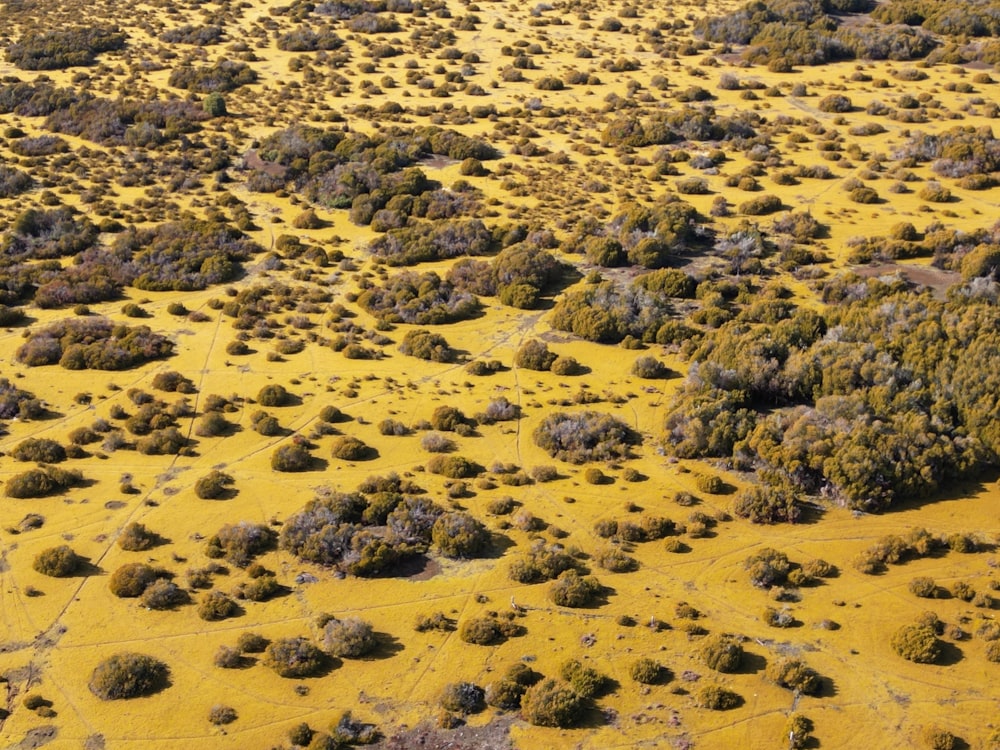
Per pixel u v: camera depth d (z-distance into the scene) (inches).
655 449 2758.4
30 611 2225.6
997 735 1875.0
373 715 1955.0
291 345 3280.0
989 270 3440.0
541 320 3449.8
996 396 2684.5
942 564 2326.5
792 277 3602.4
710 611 2202.3
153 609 2223.2
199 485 2588.6
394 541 2377.0
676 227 3809.1
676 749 1873.8
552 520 2486.5
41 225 4008.4
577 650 2097.7
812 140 4722.0
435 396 3024.1
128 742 1909.4
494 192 4347.9
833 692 1998.0
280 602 2239.2
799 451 2576.3
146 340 3257.9
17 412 2938.0
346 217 4220.0
